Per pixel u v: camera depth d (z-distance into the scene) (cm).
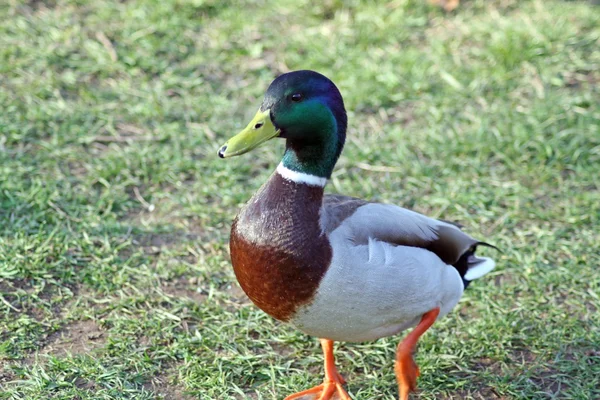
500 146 959
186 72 1095
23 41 1121
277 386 639
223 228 838
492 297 750
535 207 878
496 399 634
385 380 645
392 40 1162
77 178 891
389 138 982
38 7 1208
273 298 556
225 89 1072
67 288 727
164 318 700
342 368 665
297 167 557
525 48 1123
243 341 682
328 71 1095
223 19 1206
